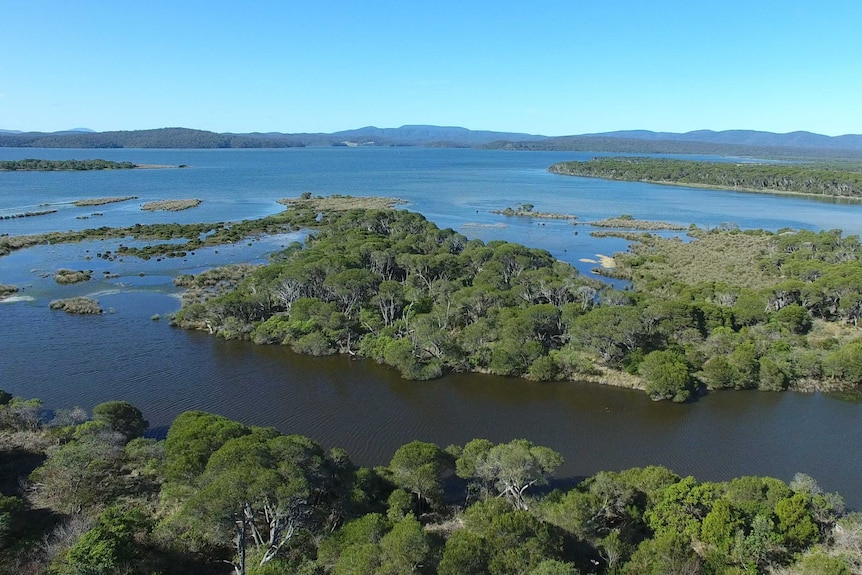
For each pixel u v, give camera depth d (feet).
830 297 399.85
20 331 369.91
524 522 146.51
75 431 215.72
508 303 380.37
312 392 296.92
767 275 513.04
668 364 295.28
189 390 295.07
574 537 157.58
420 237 568.00
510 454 184.65
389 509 169.48
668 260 586.45
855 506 205.05
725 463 234.79
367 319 373.40
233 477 141.38
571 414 276.41
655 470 186.91
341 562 133.49
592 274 544.21
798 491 182.29
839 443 250.16
